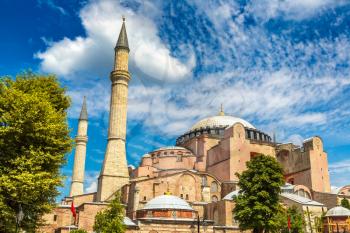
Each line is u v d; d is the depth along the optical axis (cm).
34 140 3456
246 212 5259
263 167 5494
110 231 5503
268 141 10388
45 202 3572
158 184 8250
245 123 11344
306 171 9212
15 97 3403
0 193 3138
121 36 9206
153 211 7044
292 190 8669
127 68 8994
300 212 7619
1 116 3322
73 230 6438
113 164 8194
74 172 10462
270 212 5203
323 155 9362
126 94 8844
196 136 10675
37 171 3322
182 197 8394
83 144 10794
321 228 7500
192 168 10025
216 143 10331
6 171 3219
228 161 9119
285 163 9919
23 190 3136
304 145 9512
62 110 4088
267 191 5394
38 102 3447
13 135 3297
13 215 3167
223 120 11250
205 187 8575
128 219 6788
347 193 10012
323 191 9025
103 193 7906
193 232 6725
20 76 3944
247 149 9388
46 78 4069
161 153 10406
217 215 7575
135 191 7888
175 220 6812
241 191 5647
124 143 8506
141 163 10325
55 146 3575
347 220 7306
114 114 8606
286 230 6531
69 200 8819
